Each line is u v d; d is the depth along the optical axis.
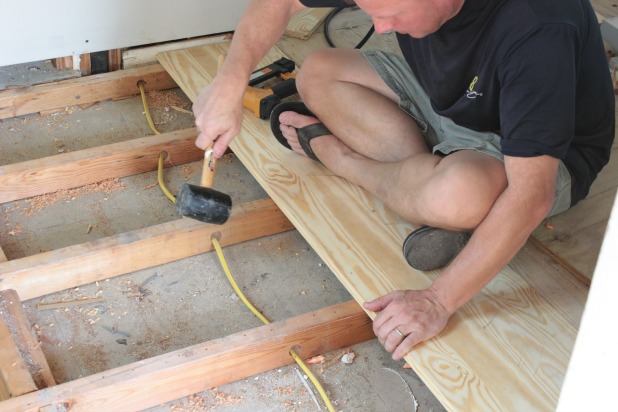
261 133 2.56
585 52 1.85
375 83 2.23
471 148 1.92
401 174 2.02
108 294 2.14
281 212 2.33
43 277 2.07
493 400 1.68
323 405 1.89
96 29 2.89
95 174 2.50
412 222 2.08
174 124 2.86
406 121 2.21
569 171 1.98
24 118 2.83
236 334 1.89
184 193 1.79
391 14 1.55
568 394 1.18
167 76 3.02
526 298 1.97
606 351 1.06
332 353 2.02
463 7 1.70
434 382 1.71
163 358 1.82
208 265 2.26
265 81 2.78
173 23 3.03
